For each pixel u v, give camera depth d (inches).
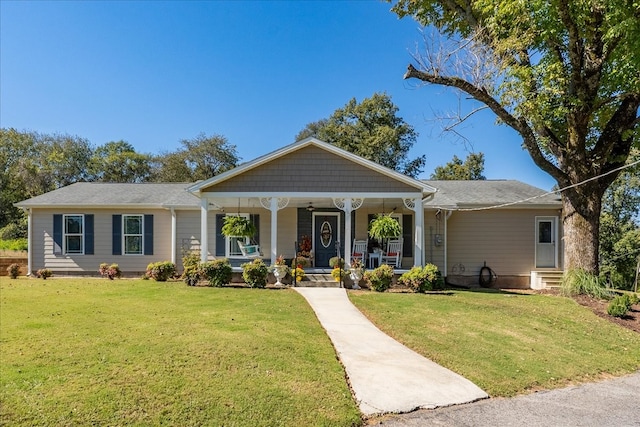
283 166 497.7
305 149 499.2
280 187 496.1
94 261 604.1
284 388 173.9
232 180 495.8
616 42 404.2
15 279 552.7
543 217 600.7
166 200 615.5
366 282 490.3
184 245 601.0
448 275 602.5
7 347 222.1
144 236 605.0
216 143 1546.5
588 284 438.6
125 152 1690.5
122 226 604.4
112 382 172.2
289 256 628.4
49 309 330.3
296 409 155.8
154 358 204.7
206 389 168.6
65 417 140.8
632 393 196.2
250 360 206.5
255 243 618.5
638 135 450.6
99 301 368.5
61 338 241.0
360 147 1305.4
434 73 474.0
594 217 460.4
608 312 371.9
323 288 464.4
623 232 940.0
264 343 236.5
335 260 523.5
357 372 204.2
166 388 167.6
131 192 655.1
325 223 636.7
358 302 383.6
